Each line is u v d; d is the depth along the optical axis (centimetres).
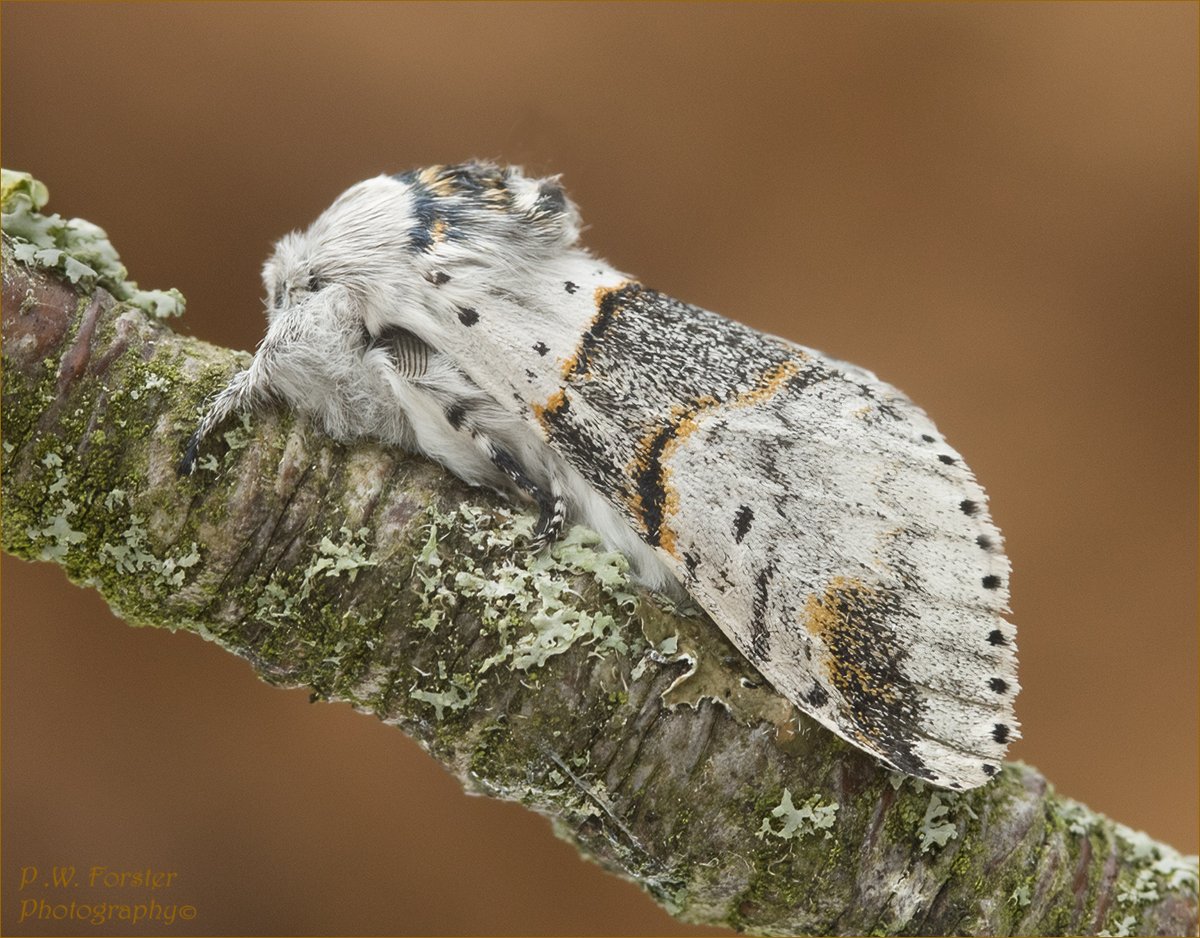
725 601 13
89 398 13
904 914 13
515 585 13
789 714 13
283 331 13
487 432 13
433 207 13
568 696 13
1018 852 13
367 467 13
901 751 13
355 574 13
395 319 13
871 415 13
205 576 13
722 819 13
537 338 13
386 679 13
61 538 13
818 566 13
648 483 13
